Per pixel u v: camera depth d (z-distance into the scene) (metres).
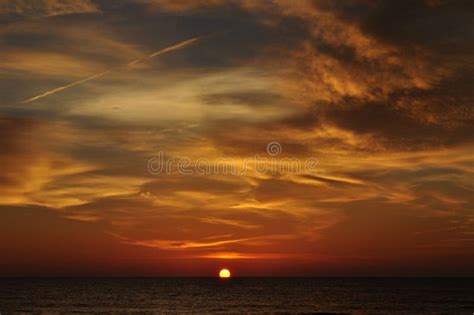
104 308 74.00
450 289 129.38
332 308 73.56
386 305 78.56
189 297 98.69
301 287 149.75
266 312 67.88
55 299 91.44
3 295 102.38
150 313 66.44
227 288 143.12
